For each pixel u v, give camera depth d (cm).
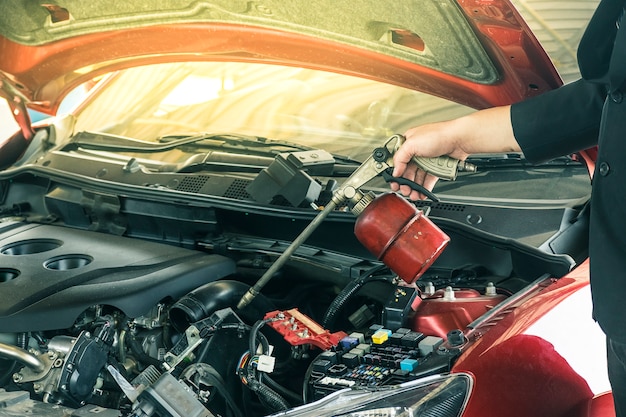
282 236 272
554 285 222
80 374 196
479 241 241
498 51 234
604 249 153
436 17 233
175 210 276
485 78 249
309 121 291
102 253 246
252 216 273
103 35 288
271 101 295
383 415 165
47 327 203
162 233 284
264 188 263
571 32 230
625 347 153
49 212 307
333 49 267
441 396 172
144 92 316
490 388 187
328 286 256
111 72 312
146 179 293
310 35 264
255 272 259
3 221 304
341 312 249
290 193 259
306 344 220
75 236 268
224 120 306
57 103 328
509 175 269
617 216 151
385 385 182
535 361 197
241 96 300
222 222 278
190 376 203
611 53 152
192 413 177
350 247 260
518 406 194
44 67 306
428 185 203
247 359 208
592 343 212
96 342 202
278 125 297
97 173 302
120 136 321
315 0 248
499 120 185
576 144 181
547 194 261
